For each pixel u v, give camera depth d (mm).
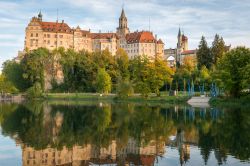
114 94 179375
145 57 155125
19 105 129375
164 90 188625
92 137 48281
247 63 111188
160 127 57625
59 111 95375
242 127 56250
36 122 67125
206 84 167875
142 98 143375
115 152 38438
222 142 43594
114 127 58281
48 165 33344
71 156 36719
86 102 148500
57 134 51062
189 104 119875
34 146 42094
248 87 108562
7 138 47781
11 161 34781
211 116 74062
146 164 33500
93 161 34750
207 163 33469
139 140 45656
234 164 32906
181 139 45938
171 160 34719
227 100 112500
